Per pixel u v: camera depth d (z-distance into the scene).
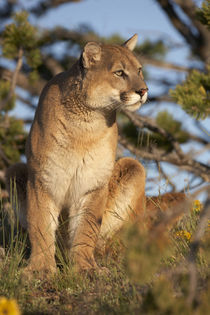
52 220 8.88
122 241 8.67
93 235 8.94
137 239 4.31
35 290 7.30
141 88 9.02
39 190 8.82
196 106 12.49
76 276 7.72
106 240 9.61
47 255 8.46
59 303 6.73
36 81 20.83
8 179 9.95
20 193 9.77
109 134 9.03
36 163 8.77
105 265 8.61
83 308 6.39
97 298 6.52
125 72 9.04
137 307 5.72
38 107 9.23
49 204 8.90
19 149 18.67
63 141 8.68
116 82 8.96
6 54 17.36
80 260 8.58
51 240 8.72
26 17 17.42
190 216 9.18
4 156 17.66
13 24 17.19
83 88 8.73
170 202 10.14
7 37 17.19
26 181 9.84
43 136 8.73
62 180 8.84
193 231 8.66
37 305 6.54
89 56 8.93
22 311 6.18
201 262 6.56
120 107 9.05
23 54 17.78
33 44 17.45
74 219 9.20
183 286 5.09
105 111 8.86
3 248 9.05
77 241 8.85
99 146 8.91
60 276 7.75
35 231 8.72
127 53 9.39
